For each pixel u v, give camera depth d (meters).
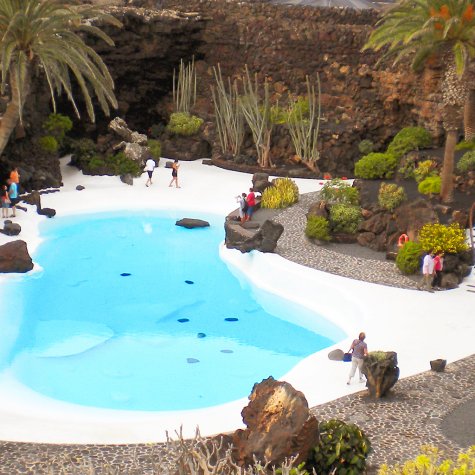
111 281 28.83
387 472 12.72
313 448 13.39
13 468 14.84
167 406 19.70
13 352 22.59
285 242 31.36
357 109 42.88
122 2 48.44
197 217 37.00
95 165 41.09
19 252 28.59
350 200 33.28
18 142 37.69
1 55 28.31
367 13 43.00
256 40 45.03
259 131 42.50
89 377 21.23
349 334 23.19
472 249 28.09
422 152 36.62
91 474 10.34
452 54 31.27
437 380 19.38
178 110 46.47
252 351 23.38
